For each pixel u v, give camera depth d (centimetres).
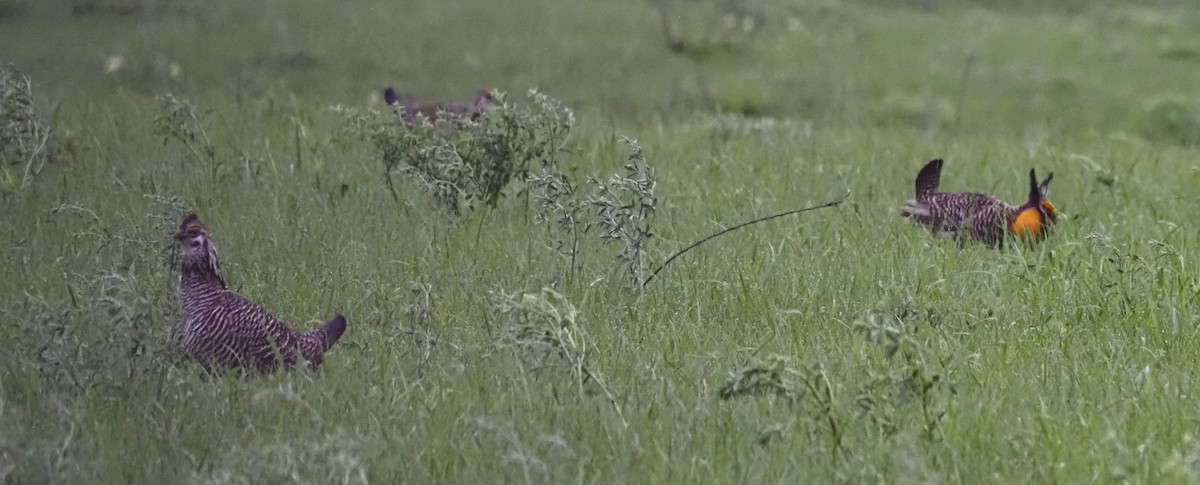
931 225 1912
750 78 4456
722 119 3067
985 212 1847
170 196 1827
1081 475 1048
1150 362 1342
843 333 1432
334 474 1006
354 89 3966
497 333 1303
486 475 1037
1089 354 1367
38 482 1008
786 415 1152
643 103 4075
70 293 1396
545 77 4316
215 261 1291
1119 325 1450
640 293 1515
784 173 2255
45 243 1661
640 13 5097
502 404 1170
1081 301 1523
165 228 1544
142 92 3528
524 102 4019
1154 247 1720
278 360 1231
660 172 2227
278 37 4441
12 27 4366
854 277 1598
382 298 1483
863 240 1777
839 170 2259
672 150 2488
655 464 1059
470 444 1088
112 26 4459
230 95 3309
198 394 1180
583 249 1672
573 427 1129
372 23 4712
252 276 1565
